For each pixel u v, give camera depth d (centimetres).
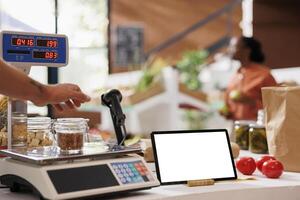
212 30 583
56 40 161
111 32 546
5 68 131
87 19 439
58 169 132
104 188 134
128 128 448
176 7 583
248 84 418
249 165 179
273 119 189
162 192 148
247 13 566
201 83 552
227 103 436
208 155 169
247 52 423
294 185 162
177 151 165
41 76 253
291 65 502
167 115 466
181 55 582
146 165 148
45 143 166
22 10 212
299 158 182
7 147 160
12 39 154
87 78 466
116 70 537
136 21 567
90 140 176
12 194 146
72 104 152
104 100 176
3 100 161
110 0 542
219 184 162
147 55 571
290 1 502
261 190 158
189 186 158
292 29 503
